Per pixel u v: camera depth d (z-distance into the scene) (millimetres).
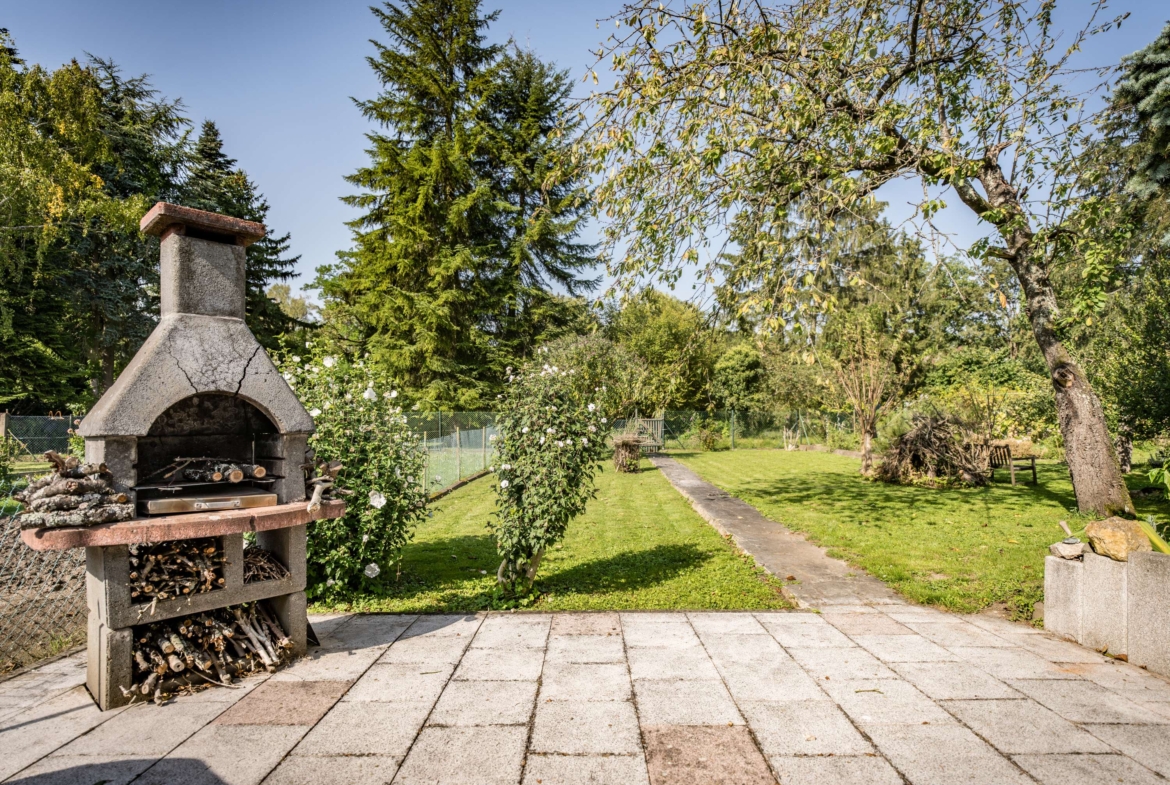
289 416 3797
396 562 5895
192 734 2842
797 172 7215
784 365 25344
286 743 2748
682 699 3186
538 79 25578
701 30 7102
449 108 24672
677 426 28984
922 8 8203
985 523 8492
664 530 8656
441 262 23391
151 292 23609
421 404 22859
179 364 3406
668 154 7754
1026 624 4504
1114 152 10609
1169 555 3547
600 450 5473
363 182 23906
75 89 12953
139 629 3387
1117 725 2879
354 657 3840
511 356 25875
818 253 6980
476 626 4461
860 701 3154
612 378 18812
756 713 3020
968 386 18359
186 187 24312
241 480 3602
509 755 2627
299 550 3879
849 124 7516
